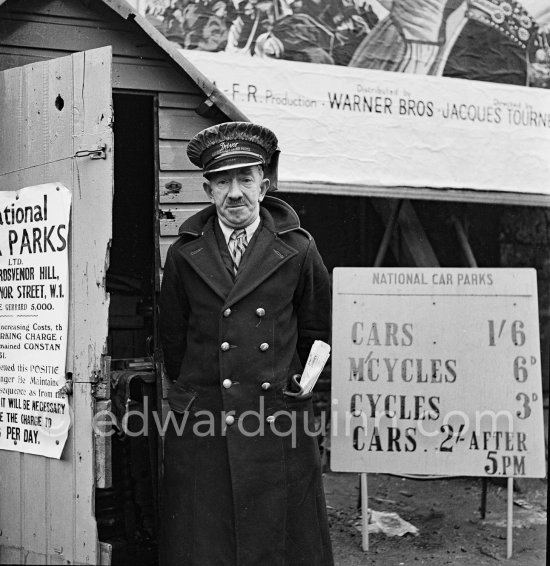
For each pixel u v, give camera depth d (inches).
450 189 226.8
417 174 223.0
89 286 125.3
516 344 182.5
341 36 215.3
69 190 127.6
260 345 130.8
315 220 262.1
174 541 131.4
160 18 199.8
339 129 214.7
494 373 181.6
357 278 185.3
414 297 184.1
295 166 209.9
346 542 184.9
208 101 149.0
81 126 126.3
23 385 134.1
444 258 270.8
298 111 210.5
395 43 220.8
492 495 219.8
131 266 194.1
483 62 230.4
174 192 150.9
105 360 124.5
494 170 231.6
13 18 141.2
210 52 203.5
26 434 133.6
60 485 129.0
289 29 209.9
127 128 184.2
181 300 136.0
